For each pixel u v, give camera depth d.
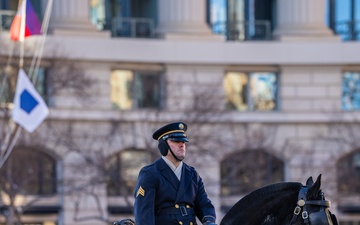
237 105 123.75
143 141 111.44
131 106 119.81
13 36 76.12
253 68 123.94
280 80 124.50
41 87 108.38
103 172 104.88
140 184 26.66
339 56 124.19
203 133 107.88
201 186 27.45
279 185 26.42
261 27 128.50
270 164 121.19
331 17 130.75
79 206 112.69
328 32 125.62
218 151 108.88
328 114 123.81
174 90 116.38
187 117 105.62
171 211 26.69
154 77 121.06
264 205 26.47
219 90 119.69
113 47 116.88
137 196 26.67
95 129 113.94
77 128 112.94
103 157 105.81
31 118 77.00
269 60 122.69
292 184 26.20
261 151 119.69
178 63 119.88
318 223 24.81
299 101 124.62
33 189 112.00
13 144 88.12
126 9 125.88
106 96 116.88
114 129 111.56
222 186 115.00
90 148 109.25
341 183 116.56
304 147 121.88
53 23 115.56
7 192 97.56
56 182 109.12
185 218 26.66
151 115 113.06
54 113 109.81
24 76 77.25
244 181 111.88
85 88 113.25
